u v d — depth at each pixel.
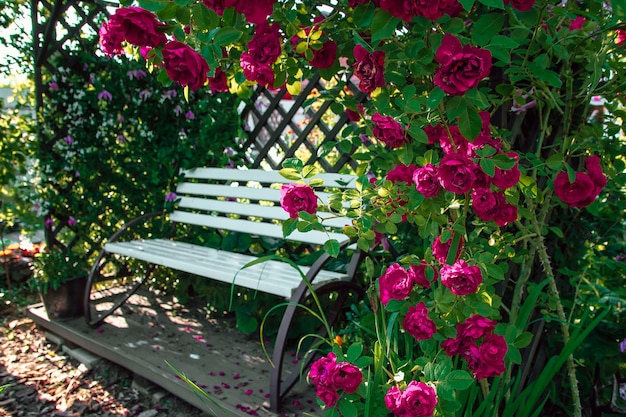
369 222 1.42
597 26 1.36
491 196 1.26
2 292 3.68
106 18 3.20
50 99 3.09
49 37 2.95
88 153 3.17
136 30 1.15
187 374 2.23
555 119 1.71
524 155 1.49
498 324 1.34
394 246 2.17
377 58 1.27
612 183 1.74
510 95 1.51
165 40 1.20
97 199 3.24
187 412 2.19
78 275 2.98
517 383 1.46
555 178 1.38
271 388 1.88
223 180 3.41
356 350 1.31
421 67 1.25
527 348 1.74
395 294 1.31
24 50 3.31
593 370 1.77
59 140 3.13
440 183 1.23
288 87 1.66
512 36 1.28
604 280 2.06
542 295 1.58
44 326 2.99
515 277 1.77
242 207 2.98
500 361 1.21
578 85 1.65
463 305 1.31
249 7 1.08
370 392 1.29
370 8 1.16
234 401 1.97
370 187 1.47
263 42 1.38
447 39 1.07
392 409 1.21
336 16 1.56
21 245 3.98
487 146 1.18
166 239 3.33
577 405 1.56
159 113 3.30
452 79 1.04
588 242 2.08
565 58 1.34
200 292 3.04
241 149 3.47
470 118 1.10
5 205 3.89
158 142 3.36
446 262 1.37
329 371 1.25
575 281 1.79
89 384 2.47
